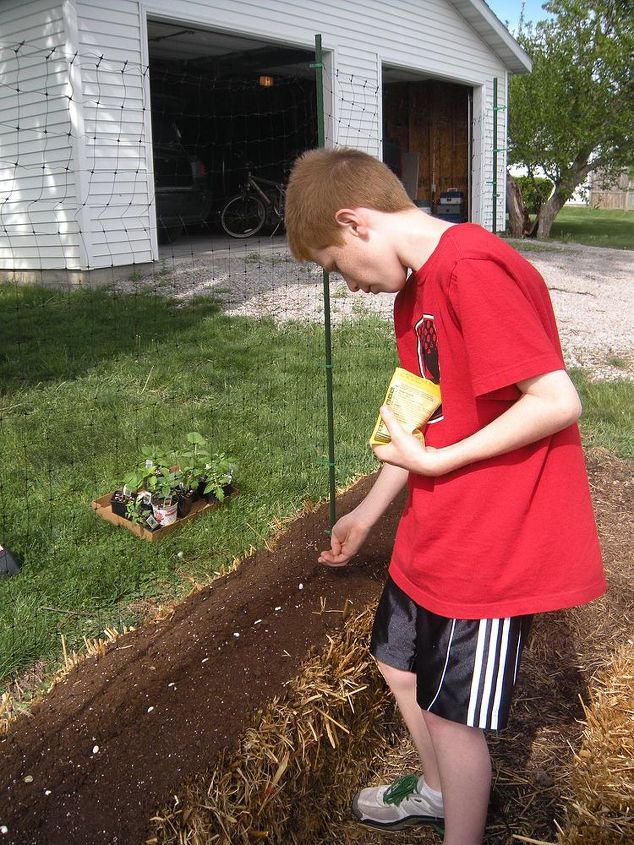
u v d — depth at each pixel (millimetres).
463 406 1543
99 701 2031
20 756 1852
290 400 5285
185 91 14914
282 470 4059
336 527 2162
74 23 9023
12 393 5359
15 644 2658
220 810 1741
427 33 14383
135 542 3340
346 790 2178
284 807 1919
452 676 1582
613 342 7867
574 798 2037
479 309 1402
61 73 9219
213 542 3346
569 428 1584
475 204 17016
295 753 1946
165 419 4844
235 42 12922
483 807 1642
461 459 1489
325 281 2879
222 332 7125
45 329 7191
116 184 9820
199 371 5883
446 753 1636
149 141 10117
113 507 3529
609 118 18078
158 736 1905
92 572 3096
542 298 1535
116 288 9320
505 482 1519
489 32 15555
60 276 9953
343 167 1574
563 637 2721
